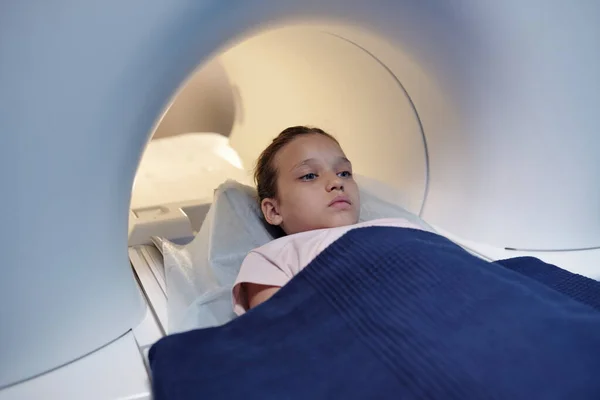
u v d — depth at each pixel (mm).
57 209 772
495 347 625
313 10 979
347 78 1375
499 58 1080
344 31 1118
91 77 743
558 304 722
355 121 1450
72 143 756
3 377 783
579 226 1197
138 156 867
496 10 1033
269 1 902
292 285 820
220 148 1880
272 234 1209
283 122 1667
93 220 816
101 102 764
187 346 748
